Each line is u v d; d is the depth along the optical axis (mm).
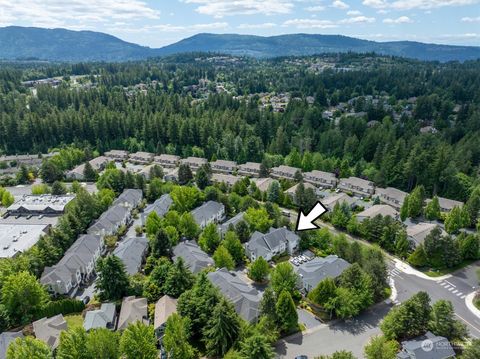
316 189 128250
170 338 51844
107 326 61125
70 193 124000
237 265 82375
